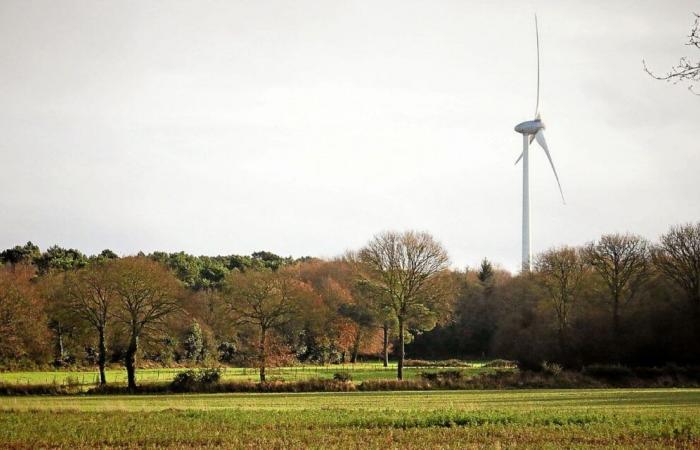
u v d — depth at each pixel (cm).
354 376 10412
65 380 8694
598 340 10538
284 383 7988
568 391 7894
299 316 9925
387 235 10444
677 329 10119
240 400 6656
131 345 8381
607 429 4159
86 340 9056
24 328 8931
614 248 11019
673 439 3812
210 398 6938
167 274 9050
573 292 11394
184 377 7956
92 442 3828
